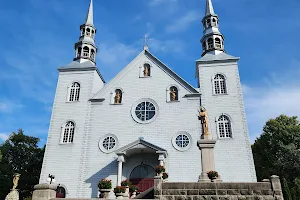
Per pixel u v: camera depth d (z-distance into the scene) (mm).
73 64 34969
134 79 32094
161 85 31203
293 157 35969
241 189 14617
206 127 19609
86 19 39188
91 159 28688
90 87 32531
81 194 27203
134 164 28094
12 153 44062
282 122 44531
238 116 28562
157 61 32594
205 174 17688
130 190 21766
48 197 14664
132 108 30500
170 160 27359
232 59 31516
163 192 15023
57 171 28531
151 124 29328
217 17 37469
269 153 42438
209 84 30719
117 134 29453
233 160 26656
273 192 14359
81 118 30906
